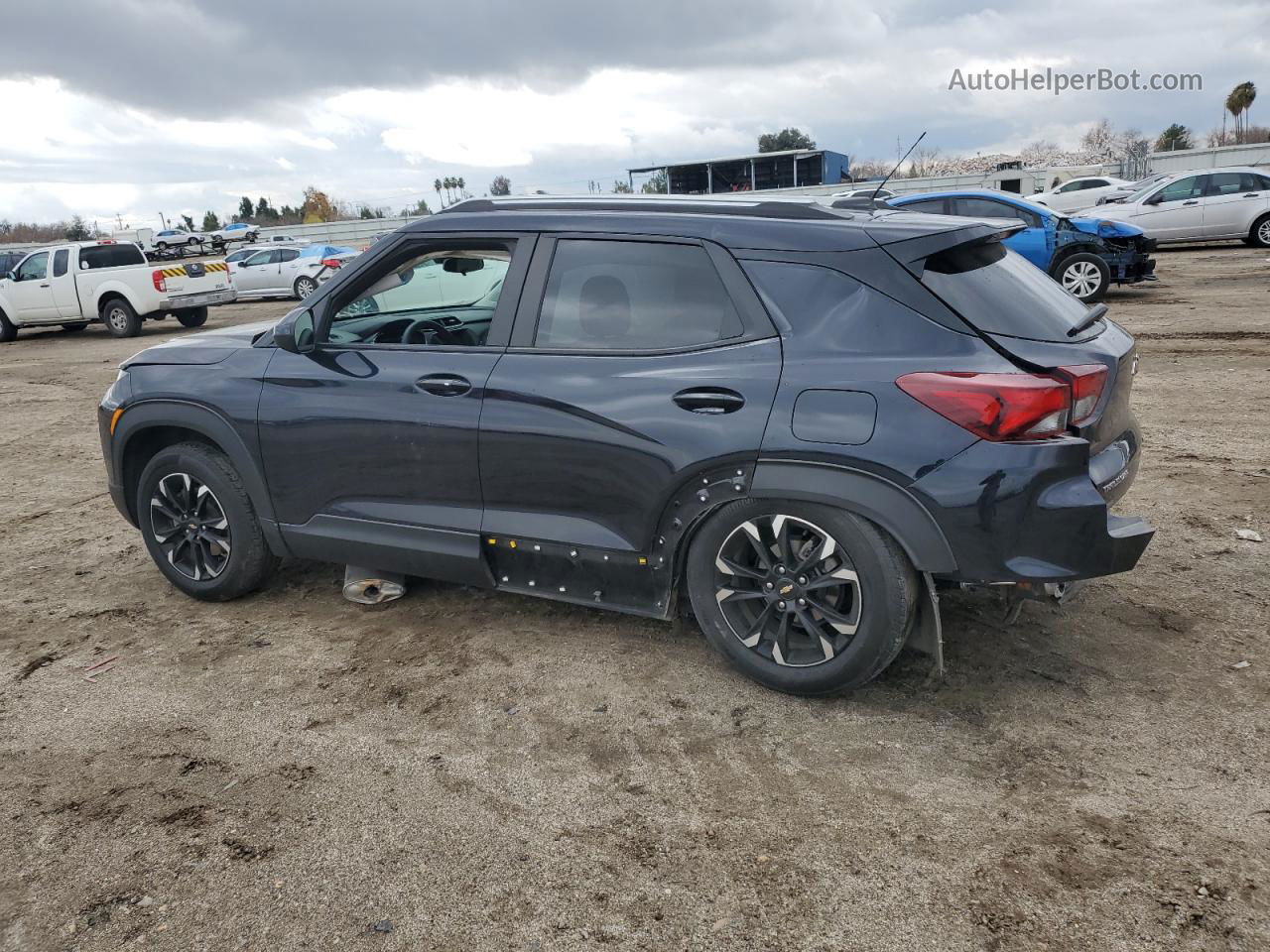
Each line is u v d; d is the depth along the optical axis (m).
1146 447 6.20
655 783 2.80
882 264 2.93
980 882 2.34
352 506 3.78
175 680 3.53
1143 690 3.20
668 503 3.18
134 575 4.66
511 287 3.46
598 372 3.24
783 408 2.92
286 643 3.82
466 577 3.62
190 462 4.04
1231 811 2.56
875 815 2.61
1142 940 2.13
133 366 4.23
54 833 2.64
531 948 2.18
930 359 2.80
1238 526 4.70
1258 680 3.23
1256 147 37.16
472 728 3.14
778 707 3.19
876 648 2.97
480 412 3.42
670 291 3.20
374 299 3.74
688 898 2.32
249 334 4.28
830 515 2.93
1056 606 3.85
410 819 2.66
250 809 2.73
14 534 5.45
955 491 2.74
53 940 2.24
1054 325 2.98
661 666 3.51
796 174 43.22
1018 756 2.86
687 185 45.50
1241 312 11.59
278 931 2.25
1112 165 41.59
